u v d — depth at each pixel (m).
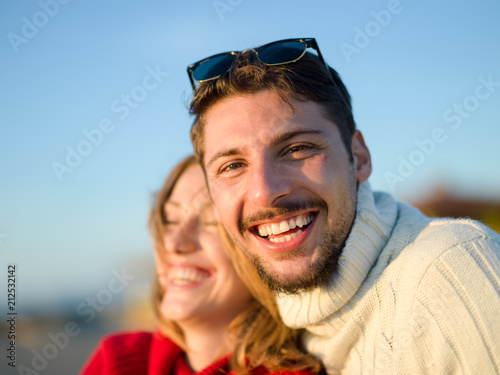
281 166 1.53
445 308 1.26
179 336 2.14
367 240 1.55
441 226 1.48
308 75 1.61
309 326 1.66
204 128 1.70
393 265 1.48
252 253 1.67
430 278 1.32
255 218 1.58
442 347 1.24
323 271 1.53
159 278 2.31
